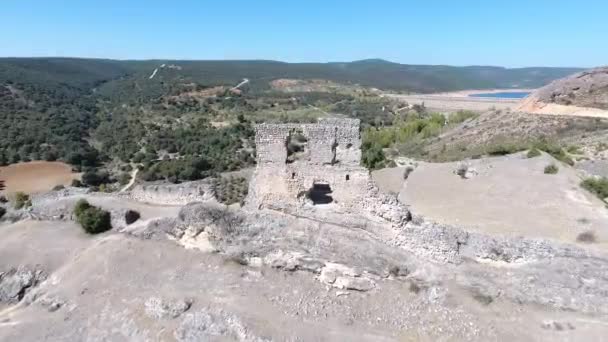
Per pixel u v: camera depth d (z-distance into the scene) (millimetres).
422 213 42062
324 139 27562
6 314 28938
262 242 28547
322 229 27734
